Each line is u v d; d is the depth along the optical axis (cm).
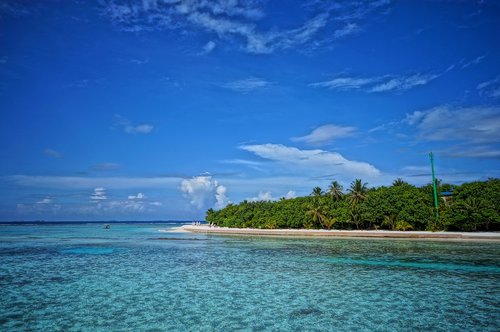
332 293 2489
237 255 4653
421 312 2048
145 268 3575
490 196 7288
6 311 2069
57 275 3192
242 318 1938
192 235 9550
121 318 1941
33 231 13500
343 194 9725
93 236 9506
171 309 2100
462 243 5953
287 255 4603
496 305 2194
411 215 7969
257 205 11331
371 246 5619
